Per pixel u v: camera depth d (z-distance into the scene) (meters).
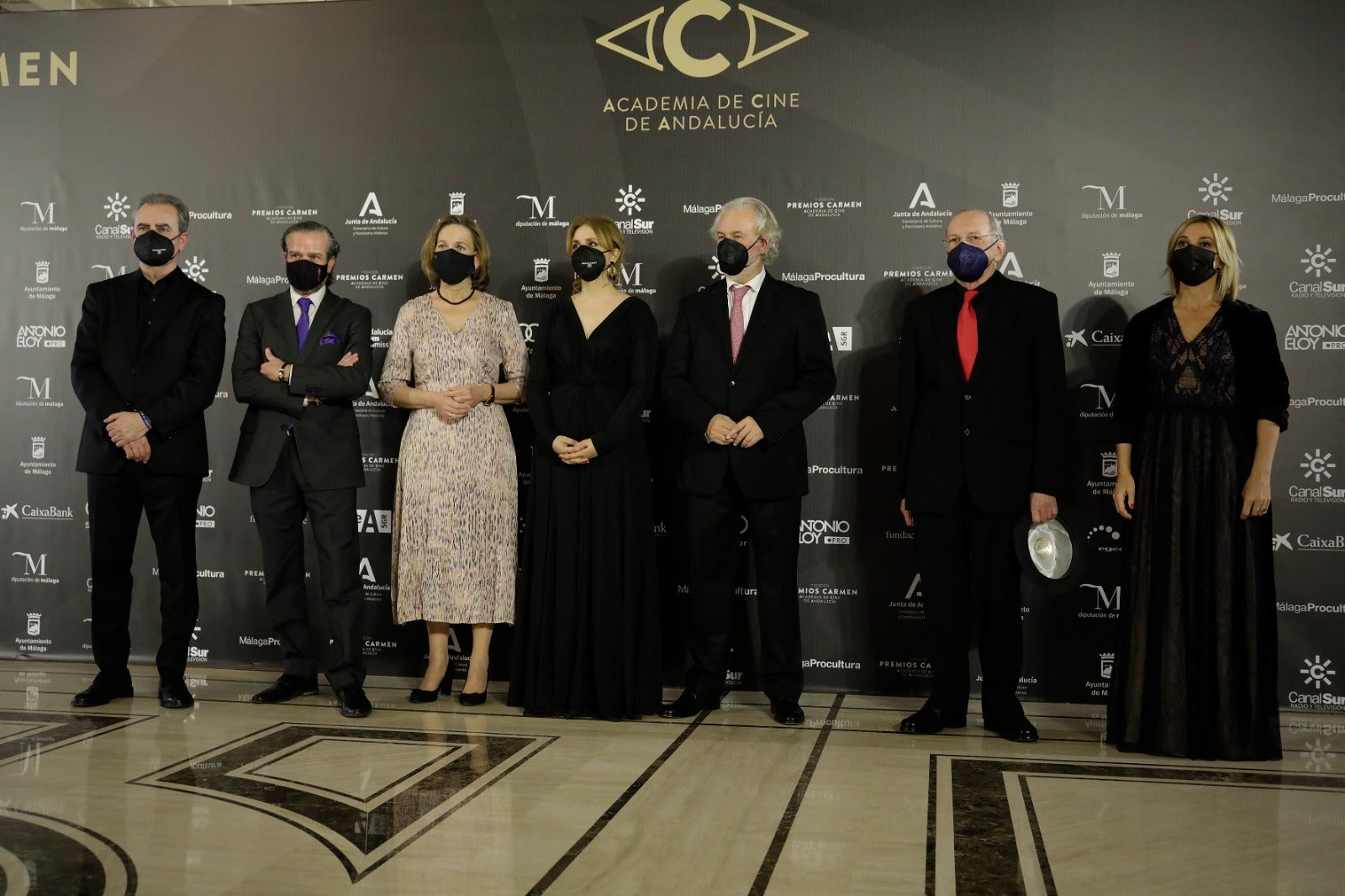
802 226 4.46
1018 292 3.74
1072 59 4.30
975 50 4.35
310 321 4.09
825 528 4.44
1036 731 3.69
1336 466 4.16
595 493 3.92
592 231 4.02
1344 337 4.16
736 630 4.43
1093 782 3.17
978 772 3.25
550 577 3.94
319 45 4.71
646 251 4.54
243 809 2.85
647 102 4.54
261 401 3.98
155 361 3.98
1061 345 3.72
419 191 4.66
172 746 3.44
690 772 3.21
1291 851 2.62
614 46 4.55
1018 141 4.34
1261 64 4.20
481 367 4.13
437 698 4.18
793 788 3.07
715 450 3.91
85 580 4.81
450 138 4.64
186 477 4.00
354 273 4.69
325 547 3.98
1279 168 4.20
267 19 4.74
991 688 3.74
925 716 3.74
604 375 3.98
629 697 3.88
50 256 4.84
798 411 3.84
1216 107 4.23
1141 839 2.69
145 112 4.80
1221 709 3.44
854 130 4.43
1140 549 3.56
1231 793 3.08
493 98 4.62
